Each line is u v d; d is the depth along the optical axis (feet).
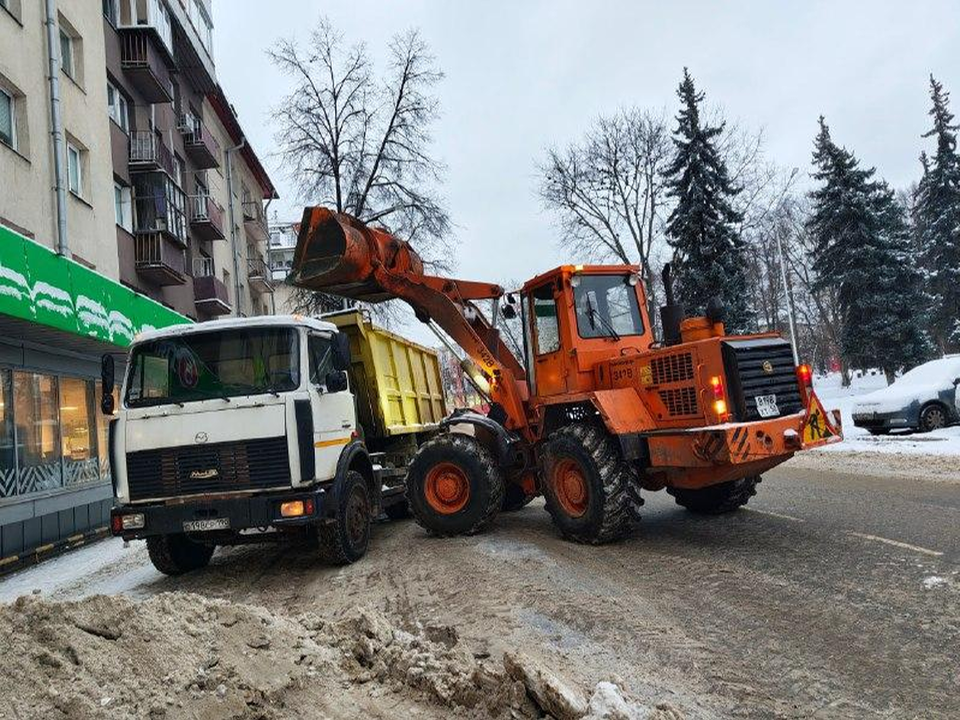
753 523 25.76
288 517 20.85
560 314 26.27
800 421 21.72
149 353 22.94
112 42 61.62
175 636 12.18
